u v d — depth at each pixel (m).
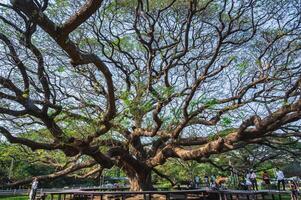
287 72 12.52
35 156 14.76
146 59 14.74
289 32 12.55
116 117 11.60
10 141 10.47
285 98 10.26
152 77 13.04
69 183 41.75
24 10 5.81
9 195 32.12
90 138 11.59
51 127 10.77
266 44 13.50
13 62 9.80
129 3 12.72
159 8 13.51
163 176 20.69
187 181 27.16
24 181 14.50
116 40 14.21
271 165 24.00
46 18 5.94
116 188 19.89
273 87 12.48
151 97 12.03
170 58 14.05
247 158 22.41
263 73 12.09
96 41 13.88
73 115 11.32
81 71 13.38
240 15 11.80
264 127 10.25
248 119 10.86
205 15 13.63
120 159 15.70
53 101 10.47
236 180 22.98
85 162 15.36
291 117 10.05
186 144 14.59
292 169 25.83
